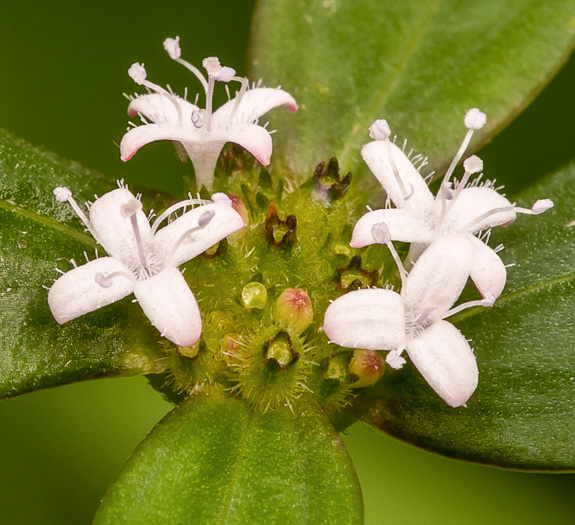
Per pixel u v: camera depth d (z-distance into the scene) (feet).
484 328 0.19
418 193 0.18
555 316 0.19
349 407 0.18
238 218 0.17
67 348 0.18
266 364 0.18
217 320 0.18
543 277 0.19
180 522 0.17
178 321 0.17
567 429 0.18
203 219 0.17
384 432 0.18
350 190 0.19
